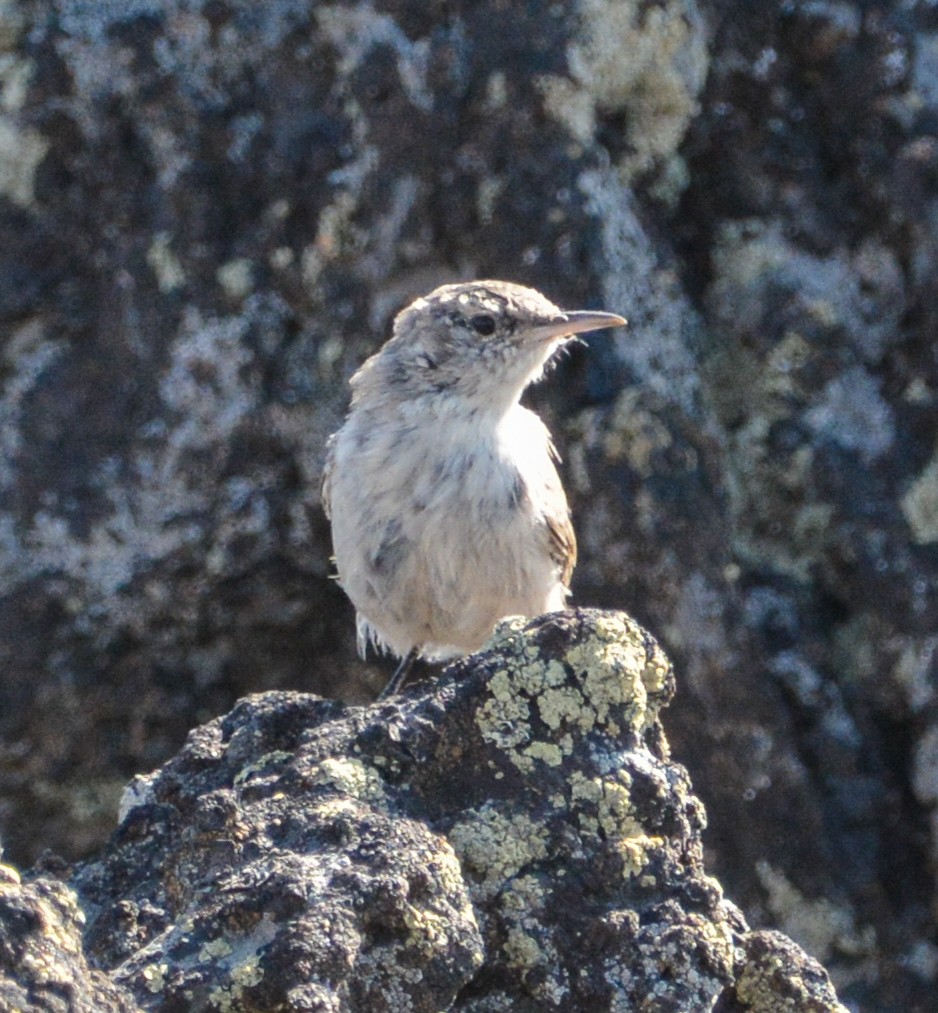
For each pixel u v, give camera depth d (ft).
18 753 43.91
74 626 43.37
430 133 41.70
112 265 43.70
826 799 42.34
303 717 23.12
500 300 31.76
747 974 20.93
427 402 31.81
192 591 43.50
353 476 32.12
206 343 43.01
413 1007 18.62
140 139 43.70
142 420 43.19
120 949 20.13
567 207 41.11
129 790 23.58
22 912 16.88
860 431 43.57
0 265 43.73
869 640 43.19
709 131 43.83
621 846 20.49
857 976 41.42
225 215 43.37
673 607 40.65
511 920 20.16
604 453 40.63
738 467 43.70
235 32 43.34
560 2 41.63
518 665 21.27
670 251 43.29
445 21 42.04
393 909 18.52
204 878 19.63
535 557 32.22
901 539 43.14
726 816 40.88
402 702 21.83
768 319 43.70
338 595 44.27
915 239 43.70
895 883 42.19
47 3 43.91
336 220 42.47
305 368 42.98
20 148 43.62
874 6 44.09
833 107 44.21
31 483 43.27
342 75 42.70
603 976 19.99
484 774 20.88
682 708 40.65
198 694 44.42
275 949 18.02
